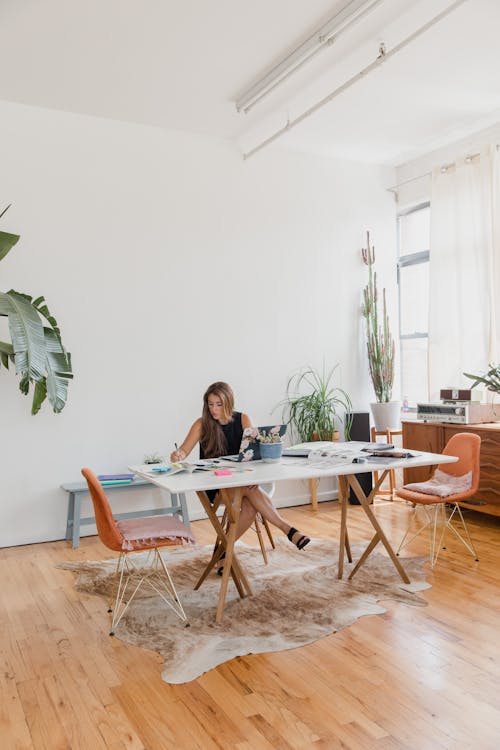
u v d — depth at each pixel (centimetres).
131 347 531
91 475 308
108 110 511
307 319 620
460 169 579
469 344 577
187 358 555
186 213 557
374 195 663
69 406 505
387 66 450
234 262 580
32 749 217
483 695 242
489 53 434
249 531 509
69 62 432
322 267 630
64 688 258
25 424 489
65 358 461
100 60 430
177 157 555
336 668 267
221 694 249
